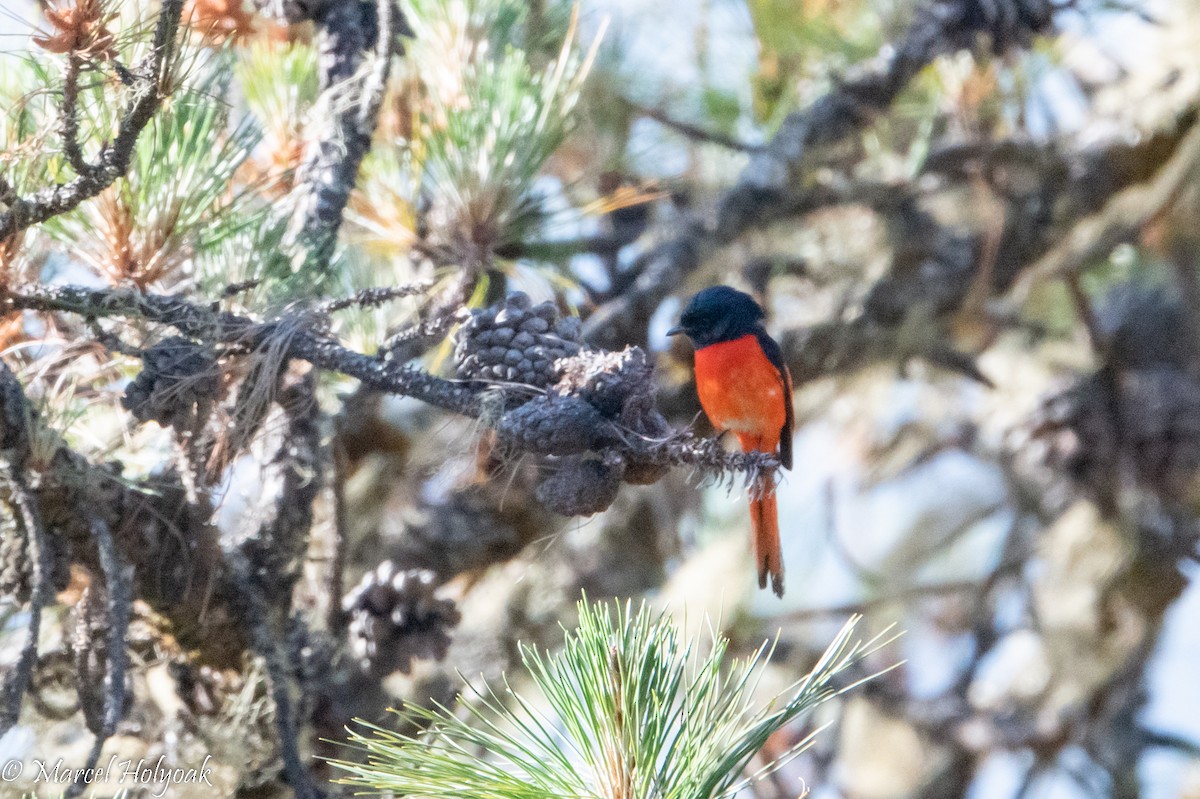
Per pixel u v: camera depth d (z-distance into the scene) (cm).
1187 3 1152
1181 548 1254
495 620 991
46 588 546
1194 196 1117
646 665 439
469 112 704
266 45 767
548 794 433
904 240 1132
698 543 1145
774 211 1013
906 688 1380
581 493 524
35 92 514
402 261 761
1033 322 1320
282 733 637
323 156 710
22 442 552
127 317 580
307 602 771
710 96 1049
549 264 821
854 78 1020
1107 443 1231
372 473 998
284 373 622
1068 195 1098
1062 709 1286
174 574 632
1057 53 1056
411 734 734
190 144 600
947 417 1363
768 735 441
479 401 554
